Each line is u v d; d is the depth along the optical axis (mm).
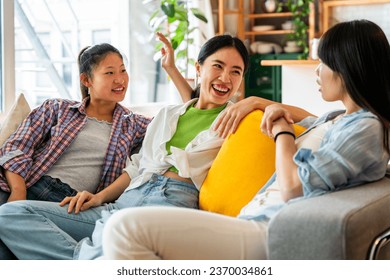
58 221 1939
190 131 2061
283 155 1539
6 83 3264
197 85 2375
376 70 1525
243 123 1853
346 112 1630
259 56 5660
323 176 1417
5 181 2152
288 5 5406
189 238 1382
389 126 1538
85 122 2303
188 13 5121
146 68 5105
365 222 1300
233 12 5320
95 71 2299
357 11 5113
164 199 1919
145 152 2127
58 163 2238
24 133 2234
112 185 2127
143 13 5043
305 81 4676
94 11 4941
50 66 4797
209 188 1851
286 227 1319
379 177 1568
